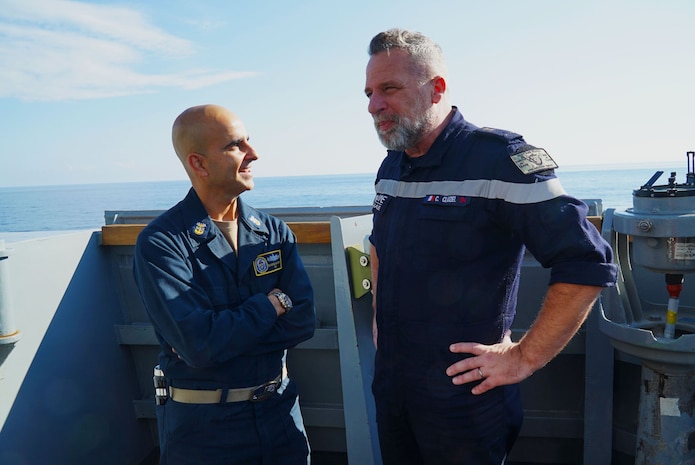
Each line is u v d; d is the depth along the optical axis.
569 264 1.30
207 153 1.55
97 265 2.60
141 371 2.78
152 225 1.57
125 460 2.65
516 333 2.45
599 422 2.34
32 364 2.20
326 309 2.56
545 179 1.35
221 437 1.57
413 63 1.46
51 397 2.27
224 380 1.57
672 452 1.81
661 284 2.29
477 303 1.50
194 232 1.59
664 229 1.65
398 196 1.61
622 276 2.06
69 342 2.39
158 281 1.49
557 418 2.47
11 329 1.93
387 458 1.78
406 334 1.58
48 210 78.62
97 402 2.51
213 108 1.57
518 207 1.37
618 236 2.07
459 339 1.51
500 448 1.60
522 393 2.51
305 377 2.63
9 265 2.07
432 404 1.56
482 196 1.44
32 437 2.17
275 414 1.68
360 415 1.89
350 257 1.96
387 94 1.48
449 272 1.50
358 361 1.89
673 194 1.66
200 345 1.46
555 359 2.46
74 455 2.37
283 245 1.78
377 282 1.68
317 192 105.00
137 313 2.73
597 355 2.33
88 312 2.51
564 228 1.31
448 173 1.50
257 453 1.63
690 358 1.65
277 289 1.70
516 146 1.43
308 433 2.67
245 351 1.54
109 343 2.62
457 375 1.50
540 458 2.55
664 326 2.01
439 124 1.53
